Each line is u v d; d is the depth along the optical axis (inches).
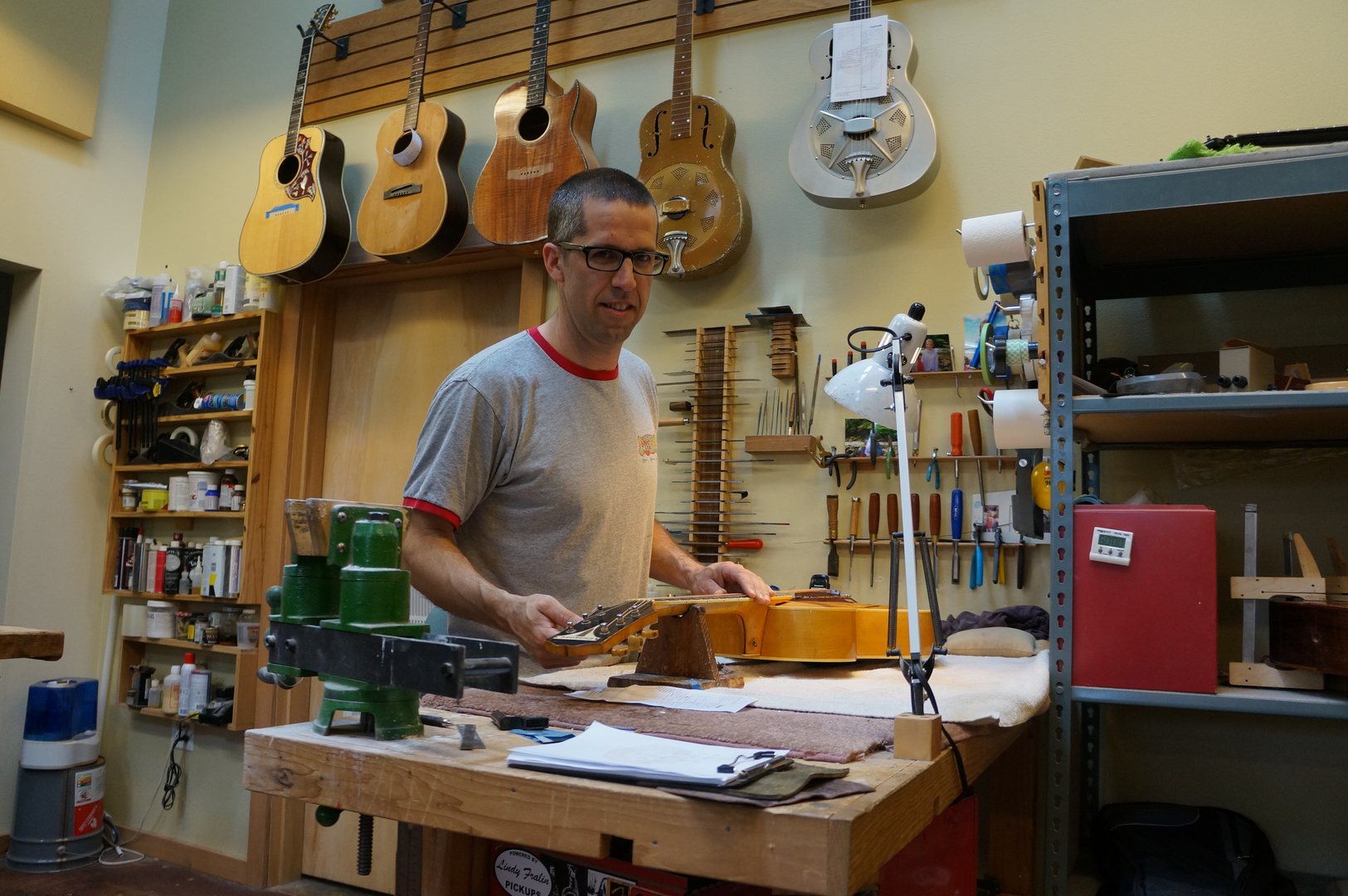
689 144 111.7
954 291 102.0
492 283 137.1
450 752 39.9
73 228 154.5
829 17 112.0
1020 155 100.7
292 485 142.8
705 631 59.9
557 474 68.5
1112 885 75.9
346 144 144.9
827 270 108.5
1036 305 75.6
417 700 44.1
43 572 148.5
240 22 160.2
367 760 40.0
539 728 45.6
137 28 164.7
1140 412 70.1
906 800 36.7
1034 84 101.0
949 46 105.3
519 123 120.1
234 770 141.6
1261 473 87.4
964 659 81.5
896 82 101.2
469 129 134.4
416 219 124.3
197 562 146.8
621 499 72.1
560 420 69.4
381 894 130.6
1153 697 67.4
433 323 141.3
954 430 98.3
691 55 112.9
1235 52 93.3
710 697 53.7
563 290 67.9
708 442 110.7
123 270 162.1
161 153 165.2
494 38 133.1
